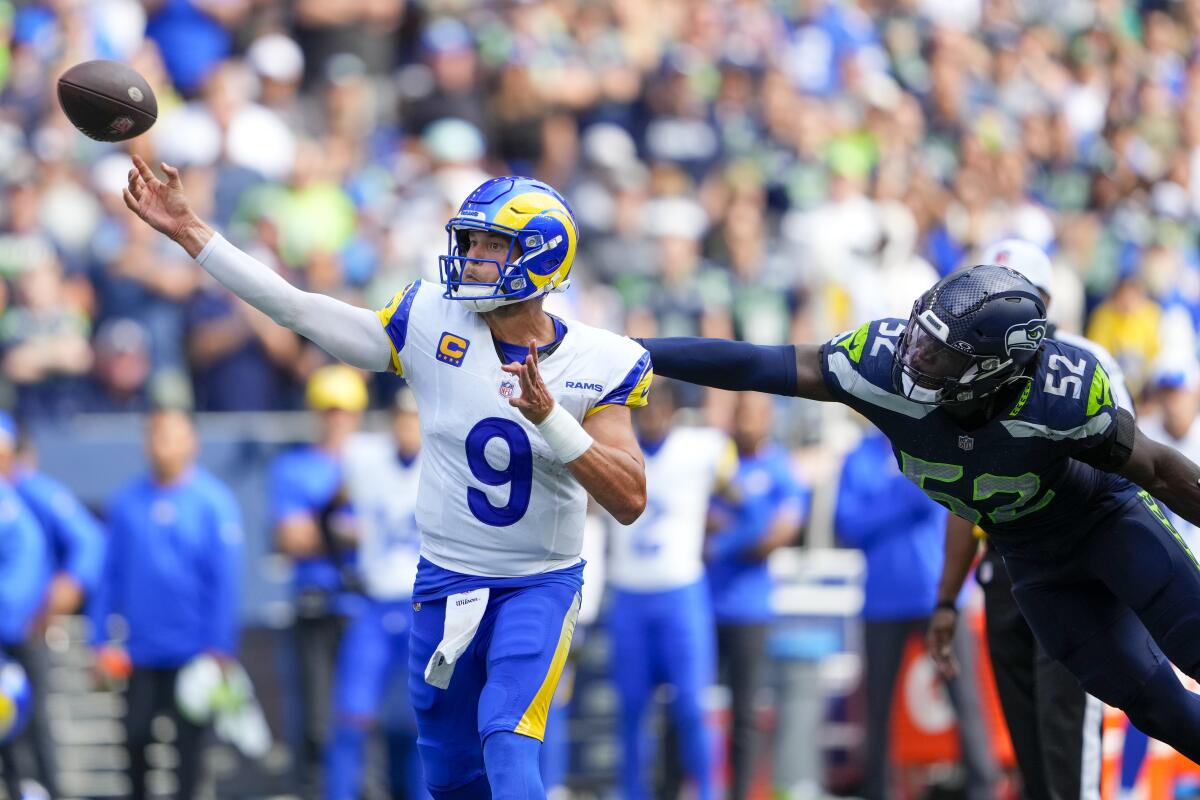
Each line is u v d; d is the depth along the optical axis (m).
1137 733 22.30
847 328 35.09
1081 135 50.62
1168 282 39.16
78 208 30.81
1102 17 54.94
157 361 29.92
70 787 29.61
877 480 27.06
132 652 26.48
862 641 27.44
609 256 34.12
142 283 29.94
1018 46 51.47
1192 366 27.53
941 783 27.59
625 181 35.16
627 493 14.87
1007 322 14.55
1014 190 43.62
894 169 41.44
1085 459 15.51
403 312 15.38
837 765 29.48
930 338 14.73
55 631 29.88
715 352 15.62
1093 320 38.28
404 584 25.86
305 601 27.20
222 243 14.96
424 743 15.90
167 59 37.06
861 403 15.52
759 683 27.66
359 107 36.94
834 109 44.31
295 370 30.22
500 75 38.88
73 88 14.98
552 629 15.20
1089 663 16.69
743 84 41.69
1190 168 48.62
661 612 26.58
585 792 29.27
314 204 31.69
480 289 15.03
